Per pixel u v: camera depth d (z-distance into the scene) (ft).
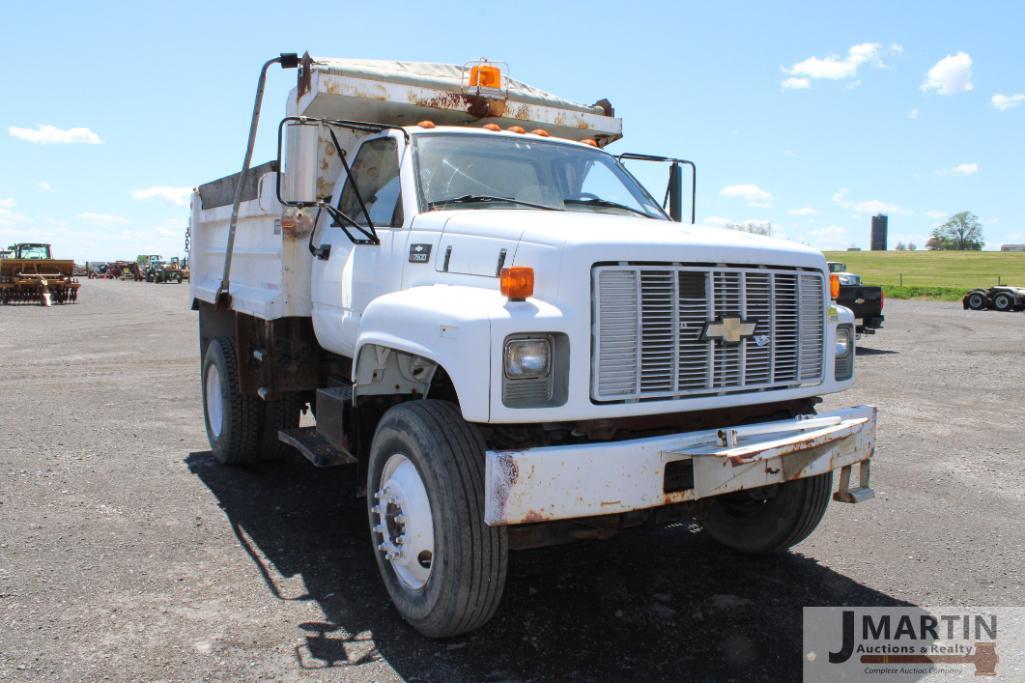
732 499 15.38
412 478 12.06
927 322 79.30
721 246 12.05
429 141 15.44
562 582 14.39
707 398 11.85
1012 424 28.25
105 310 89.25
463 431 11.57
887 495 19.76
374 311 12.98
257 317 19.33
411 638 12.06
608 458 10.86
